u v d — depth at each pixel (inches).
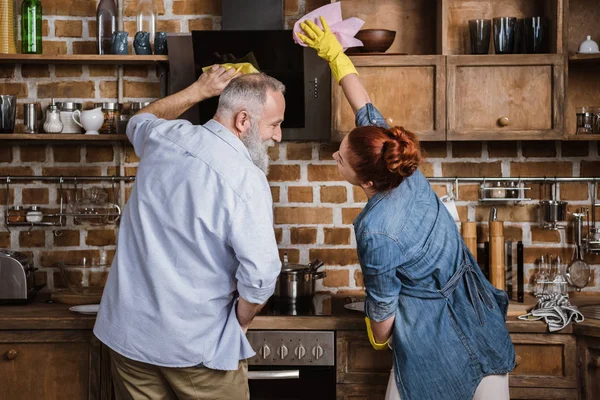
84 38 125.6
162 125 86.4
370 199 86.0
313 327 102.3
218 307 83.8
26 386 104.7
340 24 107.1
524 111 112.9
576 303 115.8
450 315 85.5
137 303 82.4
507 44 114.1
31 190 126.6
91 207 122.9
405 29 123.1
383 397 102.0
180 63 116.6
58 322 103.7
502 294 91.4
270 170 125.4
